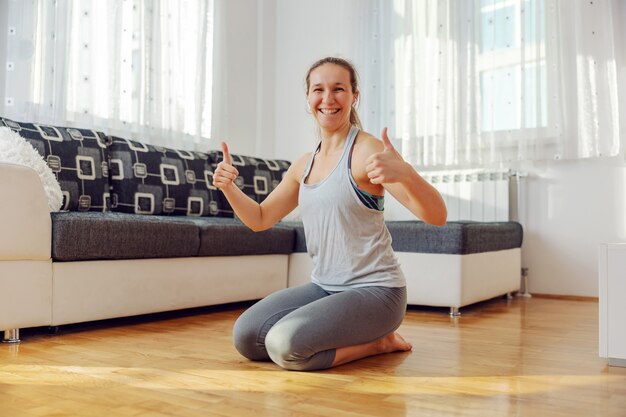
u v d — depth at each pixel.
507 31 3.73
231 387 1.42
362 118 4.20
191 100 4.00
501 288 3.32
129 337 2.11
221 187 1.73
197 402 1.29
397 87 4.11
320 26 4.64
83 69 3.28
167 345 1.96
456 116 3.88
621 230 3.46
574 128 3.52
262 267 3.06
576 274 3.58
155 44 3.71
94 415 1.19
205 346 1.95
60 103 3.15
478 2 3.83
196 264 2.68
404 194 1.54
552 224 3.65
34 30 3.03
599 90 3.43
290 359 1.54
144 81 3.65
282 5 4.86
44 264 2.07
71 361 1.70
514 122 3.71
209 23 4.14
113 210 3.06
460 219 3.85
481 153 3.82
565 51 3.55
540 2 3.62
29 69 3.01
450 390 1.41
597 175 3.53
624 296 1.69
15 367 1.62
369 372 1.58
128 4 3.56
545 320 2.65
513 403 1.30
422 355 1.82
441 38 3.93
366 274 1.69
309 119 4.67
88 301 2.22
